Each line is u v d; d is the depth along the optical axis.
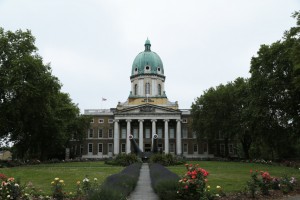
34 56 51.72
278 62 48.12
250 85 53.12
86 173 34.53
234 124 71.88
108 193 14.36
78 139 90.62
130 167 36.16
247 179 28.20
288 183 21.12
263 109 49.88
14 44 50.78
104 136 101.56
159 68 109.00
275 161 60.53
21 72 47.16
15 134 55.78
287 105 47.66
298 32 33.22
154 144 64.69
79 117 85.50
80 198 17.39
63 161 67.81
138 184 25.73
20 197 16.48
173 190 16.20
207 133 77.56
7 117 50.19
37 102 49.91
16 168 42.34
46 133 64.31
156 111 97.75
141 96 104.56
